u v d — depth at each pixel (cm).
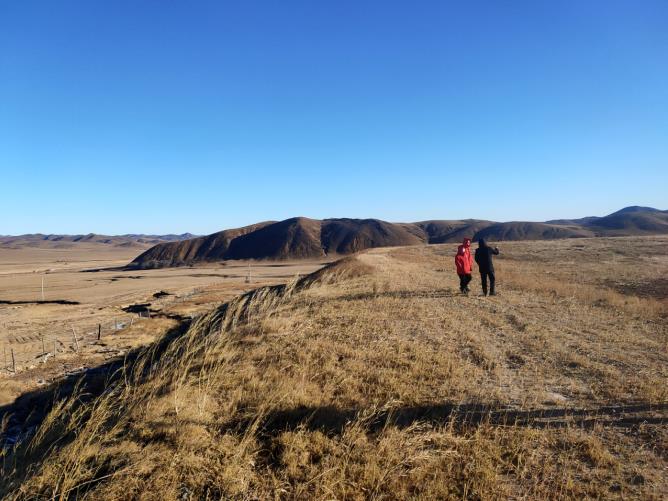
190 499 476
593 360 894
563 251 4556
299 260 16800
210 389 727
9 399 1329
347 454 531
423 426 598
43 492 502
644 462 511
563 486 467
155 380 792
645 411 636
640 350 976
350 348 951
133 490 486
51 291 6069
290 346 966
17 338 2888
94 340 2612
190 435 577
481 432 580
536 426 599
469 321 1237
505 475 496
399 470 501
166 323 2988
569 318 1328
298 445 555
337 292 1755
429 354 912
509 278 2436
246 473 510
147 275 9388
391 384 739
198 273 9812
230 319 1286
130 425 629
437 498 463
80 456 532
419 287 1919
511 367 848
